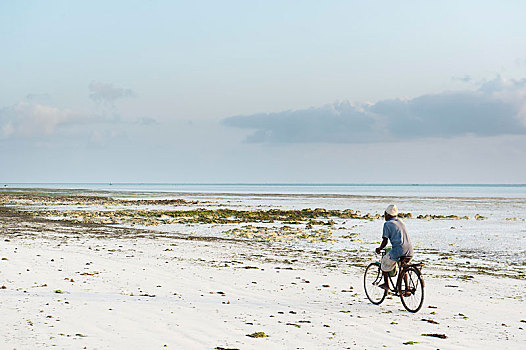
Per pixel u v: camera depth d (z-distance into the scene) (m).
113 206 66.75
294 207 69.31
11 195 97.38
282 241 28.38
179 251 21.95
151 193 139.00
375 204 81.06
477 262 21.36
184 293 12.55
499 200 101.25
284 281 14.91
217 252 22.16
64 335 8.24
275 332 9.08
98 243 24.23
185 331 8.90
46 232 29.62
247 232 32.12
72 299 11.13
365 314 10.96
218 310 10.75
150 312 10.23
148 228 35.62
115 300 11.26
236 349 7.91
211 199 98.12
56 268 15.42
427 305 12.12
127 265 16.81
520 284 15.77
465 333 9.48
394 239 11.52
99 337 8.24
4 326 8.64
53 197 92.00
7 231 29.23
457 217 49.28
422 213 58.47
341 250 24.67
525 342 8.92
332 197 116.00
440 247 26.83
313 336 8.91
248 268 17.22
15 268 15.02
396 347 8.38
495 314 11.33
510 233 34.56
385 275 11.85
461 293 13.90
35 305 10.34
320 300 12.38
